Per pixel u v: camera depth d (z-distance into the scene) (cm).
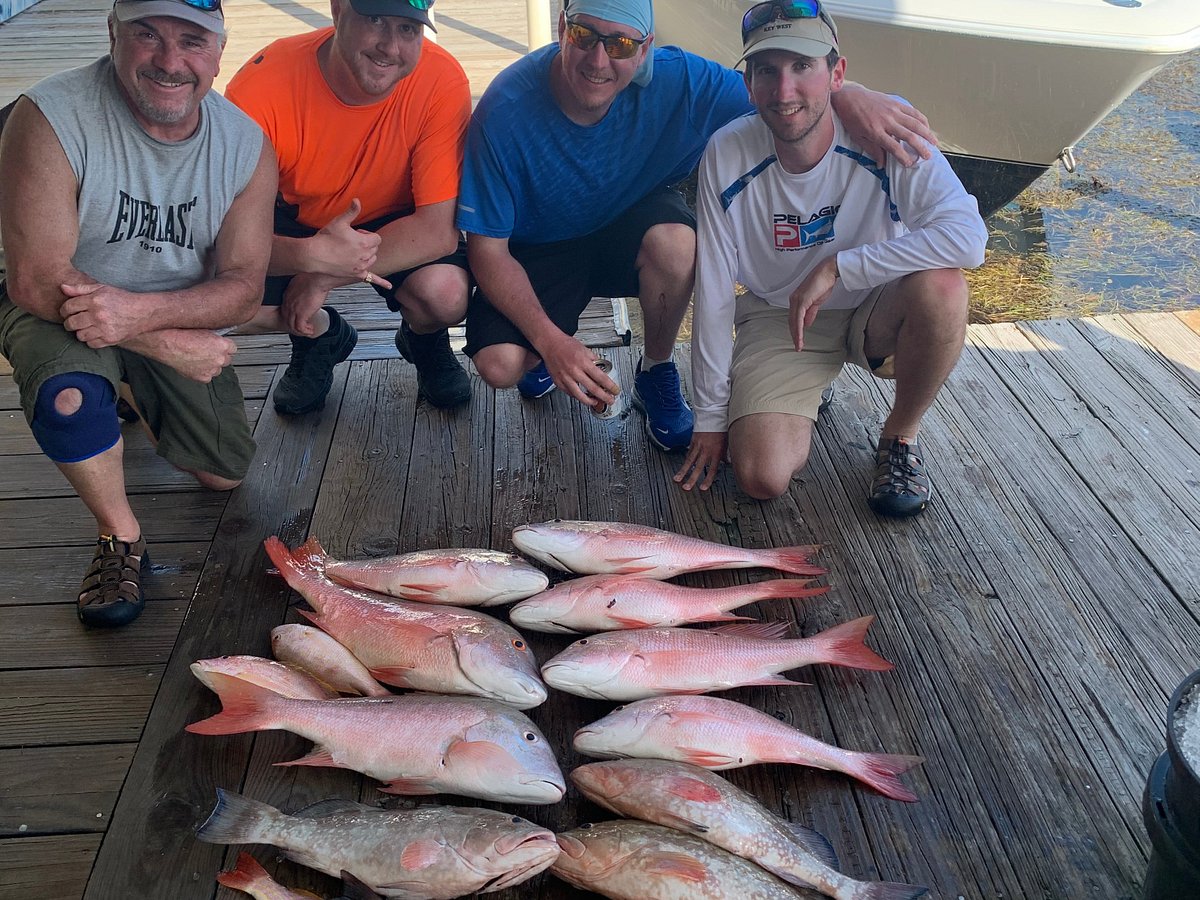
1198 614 232
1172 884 148
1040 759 198
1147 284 434
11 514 269
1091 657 221
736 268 264
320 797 192
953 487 276
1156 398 311
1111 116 591
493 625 212
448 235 265
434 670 205
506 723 185
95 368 217
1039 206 502
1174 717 148
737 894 161
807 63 222
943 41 424
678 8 507
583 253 287
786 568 234
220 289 231
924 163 236
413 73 254
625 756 191
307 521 266
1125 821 185
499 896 173
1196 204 495
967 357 336
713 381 263
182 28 197
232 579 246
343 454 293
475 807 176
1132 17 404
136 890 175
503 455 292
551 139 254
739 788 187
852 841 182
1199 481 275
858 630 210
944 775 195
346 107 254
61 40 679
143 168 216
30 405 215
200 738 204
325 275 258
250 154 229
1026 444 292
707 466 269
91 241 221
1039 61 417
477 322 279
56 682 218
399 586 229
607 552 237
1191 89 621
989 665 220
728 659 205
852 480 280
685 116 262
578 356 254
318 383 306
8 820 188
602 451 294
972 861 178
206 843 183
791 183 246
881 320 253
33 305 213
